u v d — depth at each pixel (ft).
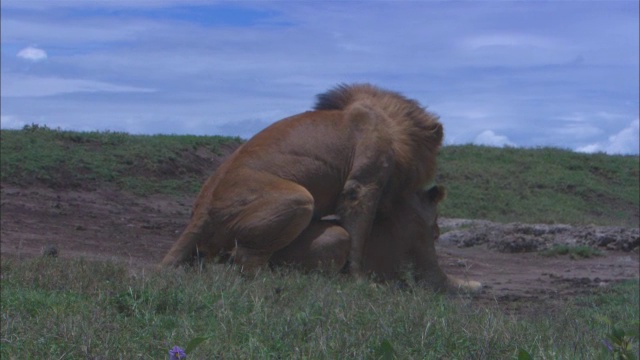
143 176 61.00
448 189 81.30
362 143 28.09
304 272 26.86
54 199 50.80
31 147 59.00
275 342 16.79
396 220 29.63
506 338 17.31
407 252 29.68
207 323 18.47
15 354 15.47
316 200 27.73
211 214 26.73
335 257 27.12
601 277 40.75
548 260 49.65
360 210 27.84
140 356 15.26
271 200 26.14
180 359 12.85
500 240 53.67
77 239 37.60
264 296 21.27
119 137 66.23
